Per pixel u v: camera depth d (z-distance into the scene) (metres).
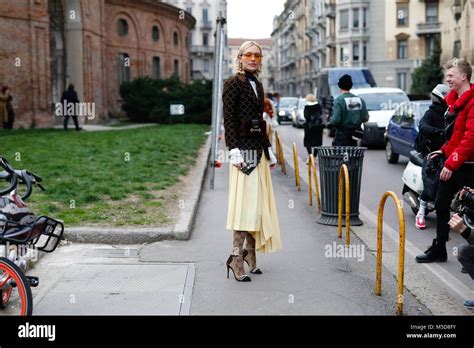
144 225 7.91
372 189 12.20
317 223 8.84
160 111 33.31
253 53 6.00
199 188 11.12
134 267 6.50
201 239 7.74
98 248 7.25
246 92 5.93
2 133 20.88
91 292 5.68
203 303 5.44
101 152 16.00
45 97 25.89
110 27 37.06
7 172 4.81
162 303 5.41
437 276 6.34
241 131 5.91
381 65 54.31
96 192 10.10
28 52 24.88
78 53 29.67
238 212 5.91
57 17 29.56
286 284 6.00
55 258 6.83
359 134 10.48
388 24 54.22
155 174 12.48
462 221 5.01
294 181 13.21
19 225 4.63
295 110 33.22
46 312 5.15
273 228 6.11
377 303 5.49
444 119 7.63
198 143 20.33
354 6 51.66
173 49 45.69
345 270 6.50
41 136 20.31
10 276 4.59
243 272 6.09
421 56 54.84
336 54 51.28
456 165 6.02
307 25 50.06
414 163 9.45
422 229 8.66
